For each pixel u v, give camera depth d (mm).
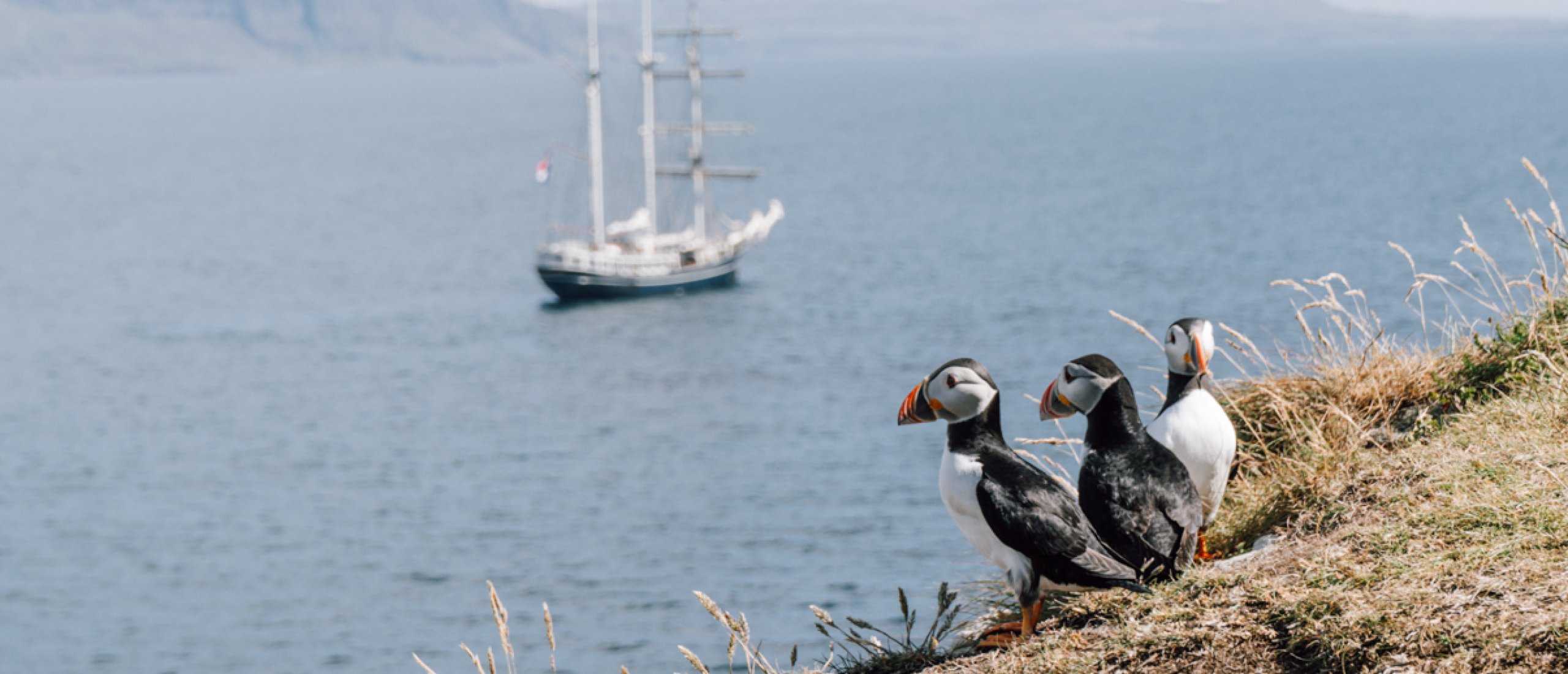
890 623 30500
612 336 80375
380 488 51219
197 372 75500
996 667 6500
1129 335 70250
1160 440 7840
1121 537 6977
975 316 78062
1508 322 10141
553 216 149125
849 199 149750
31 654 35719
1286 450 9516
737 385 65250
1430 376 9680
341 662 33531
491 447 56656
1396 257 87625
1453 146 171875
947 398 7070
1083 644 6379
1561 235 10203
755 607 33875
